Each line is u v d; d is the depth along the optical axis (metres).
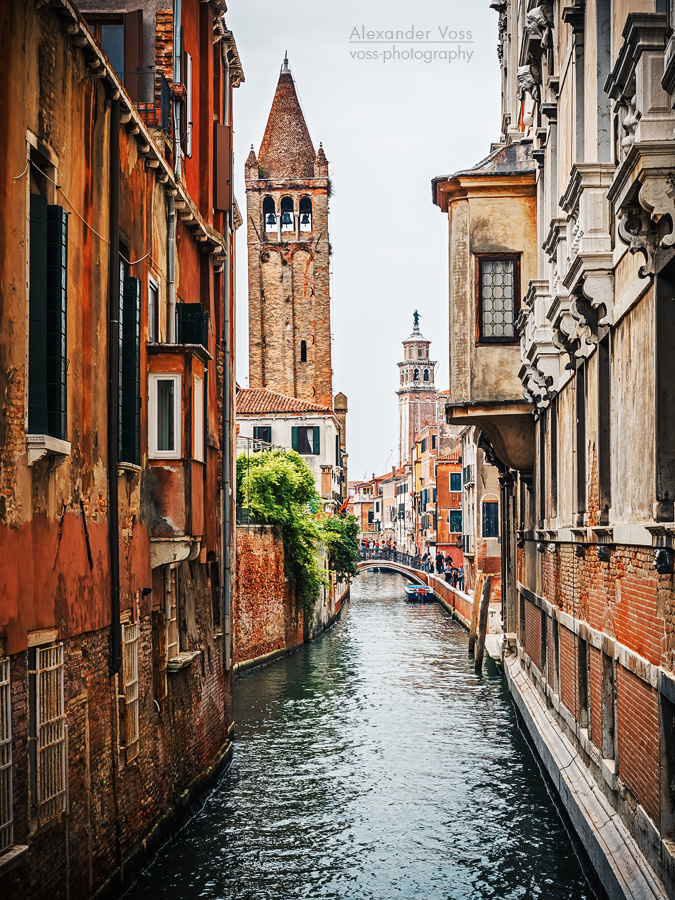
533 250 20.38
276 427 57.09
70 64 9.73
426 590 64.00
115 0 15.16
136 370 11.77
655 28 8.04
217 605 18.20
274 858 13.27
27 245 8.52
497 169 20.34
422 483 101.00
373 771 18.06
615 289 11.32
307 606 38.47
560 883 12.38
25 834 8.27
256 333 70.62
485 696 26.20
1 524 7.90
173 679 14.12
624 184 8.52
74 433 9.73
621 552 11.38
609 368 12.47
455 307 20.61
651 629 9.80
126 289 11.81
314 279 70.81
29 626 8.50
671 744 9.28
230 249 19.41
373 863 13.14
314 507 40.44
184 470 12.78
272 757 19.11
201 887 12.20
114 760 10.91
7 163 8.07
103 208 10.86
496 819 15.14
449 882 12.48
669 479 9.19
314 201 70.62
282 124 71.44
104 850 10.47
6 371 8.02
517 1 26.06
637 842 10.46
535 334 16.58
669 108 8.02
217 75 18.86
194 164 16.95
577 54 12.99
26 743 8.36
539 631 20.72
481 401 20.39
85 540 10.07
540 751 17.78
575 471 14.52
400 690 27.17
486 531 49.84
